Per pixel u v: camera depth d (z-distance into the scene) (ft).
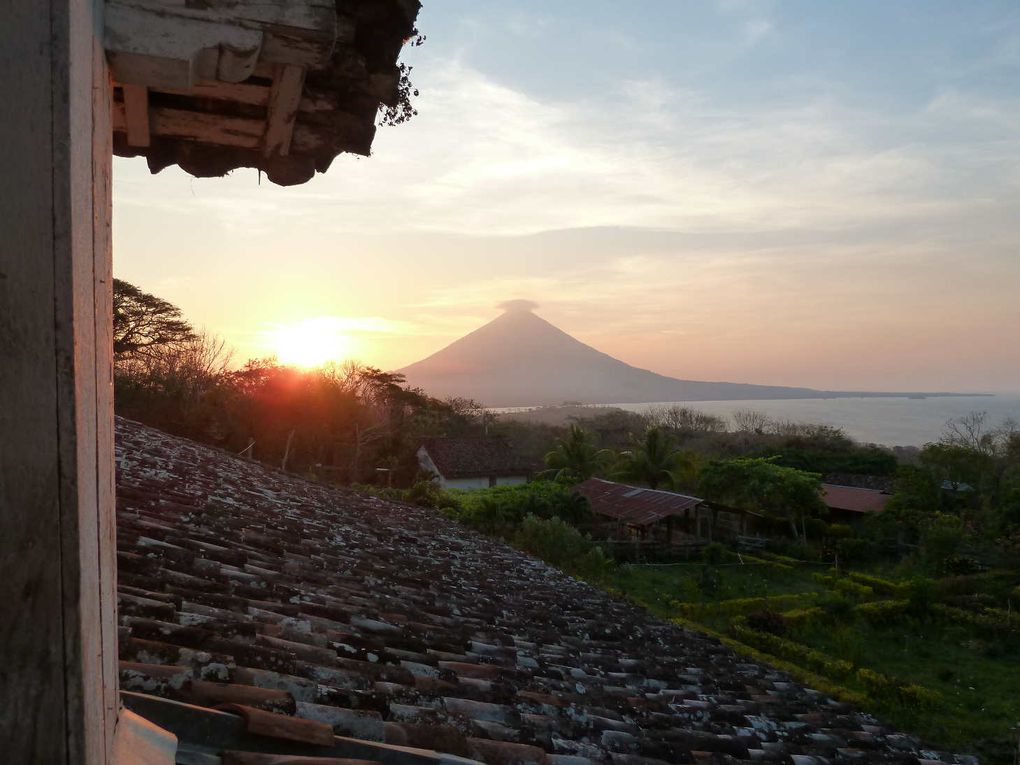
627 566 75.97
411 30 6.82
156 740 5.67
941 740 37.91
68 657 3.49
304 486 36.45
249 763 6.34
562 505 87.71
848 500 106.11
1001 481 96.58
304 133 7.36
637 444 123.85
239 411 82.94
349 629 12.48
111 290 5.31
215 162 7.72
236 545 16.15
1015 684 47.83
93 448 4.04
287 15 5.05
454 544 34.19
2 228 3.34
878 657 53.47
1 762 3.37
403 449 105.50
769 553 87.97
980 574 72.90
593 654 19.01
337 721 8.18
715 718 15.85
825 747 16.48
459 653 14.03
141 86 5.83
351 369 102.73
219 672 8.43
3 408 3.37
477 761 8.30
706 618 60.54
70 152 3.43
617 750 11.54
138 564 11.84
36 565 3.43
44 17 3.38
